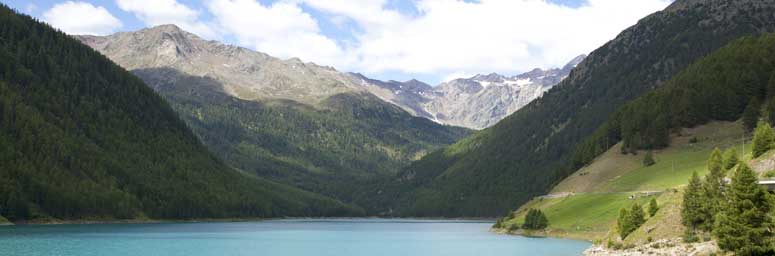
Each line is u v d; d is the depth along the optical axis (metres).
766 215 92.31
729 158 143.38
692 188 110.81
